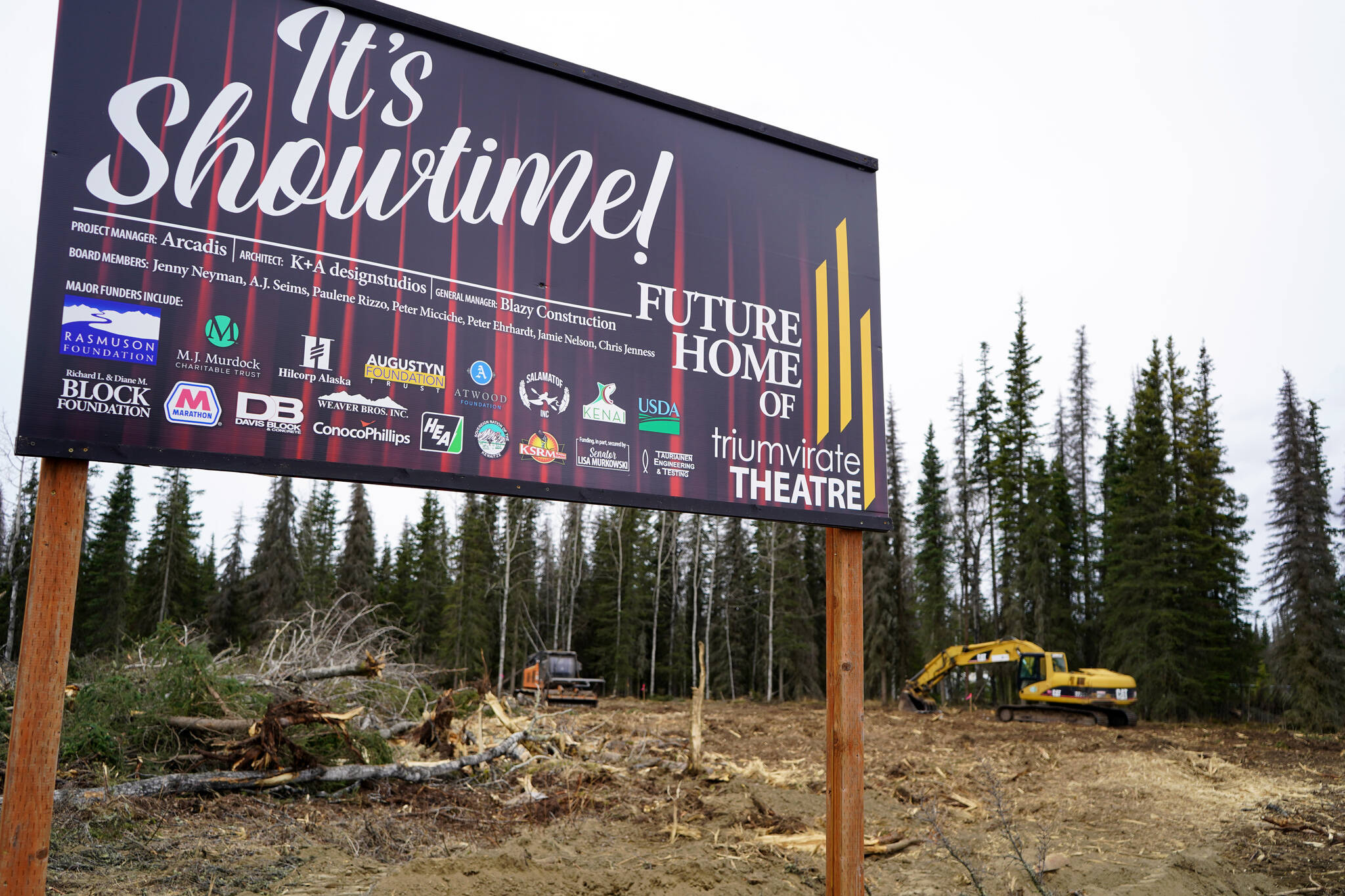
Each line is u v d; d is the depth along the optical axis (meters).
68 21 3.88
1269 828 9.96
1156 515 32.22
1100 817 10.52
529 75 4.91
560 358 4.75
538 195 4.82
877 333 5.70
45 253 3.69
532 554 49.69
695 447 5.02
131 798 7.71
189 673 9.68
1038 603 37.41
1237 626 31.89
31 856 3.28
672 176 5.22
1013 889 7.18
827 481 5.37
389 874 6.35
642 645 51.06
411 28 4.61
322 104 4.36
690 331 5.12
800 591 48.06
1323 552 28.52
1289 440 29.75
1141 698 31.06
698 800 10.62
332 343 4.21
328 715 9.24
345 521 50.31
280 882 6.34
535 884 6.25
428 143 4.58
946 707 33.97
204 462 3.87
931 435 46.25
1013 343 41.59
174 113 4.02
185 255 3.96
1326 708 26.78
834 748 5.09
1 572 33.97
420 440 4.34
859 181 5.84
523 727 13.41
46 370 3.62
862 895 4.94
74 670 10.79
